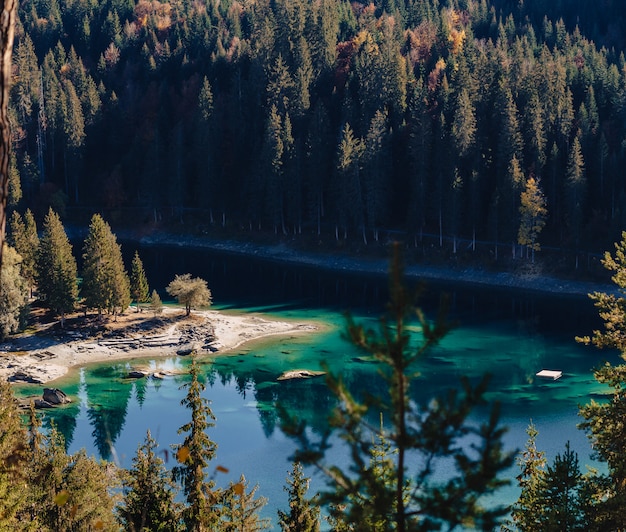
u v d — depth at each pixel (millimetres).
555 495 28719
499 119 138375
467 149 133875
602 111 148500
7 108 7359
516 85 147875
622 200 121562
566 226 127625
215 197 158000
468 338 93750
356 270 134750
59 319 93688
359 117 152875
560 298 117062
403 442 9977
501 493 47062
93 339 88312
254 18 198500
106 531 30078
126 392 73688
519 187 124375
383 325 9992
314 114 147250
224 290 119375
